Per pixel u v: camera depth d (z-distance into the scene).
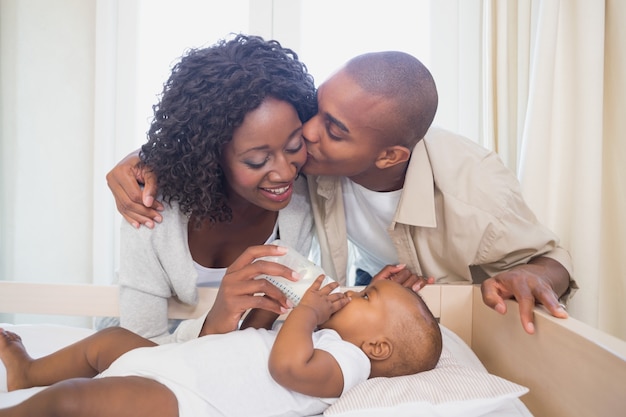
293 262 1.04
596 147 1.51
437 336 0.99
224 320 0.97
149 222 1.06
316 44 1.99
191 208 1.05
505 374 1.04
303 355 0.83
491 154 1.20
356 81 0.95
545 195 1.54
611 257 1.62
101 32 1.93
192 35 2.01
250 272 0.97
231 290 0.97
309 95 1.00
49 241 2.03
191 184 1.01
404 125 0.97
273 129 0.92
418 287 1.19
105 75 1.94
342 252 1.31
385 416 0.79
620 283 1.58
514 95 1.71
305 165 1.05
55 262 2.04
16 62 1.98
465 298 1.22
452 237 1.20
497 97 1.68
